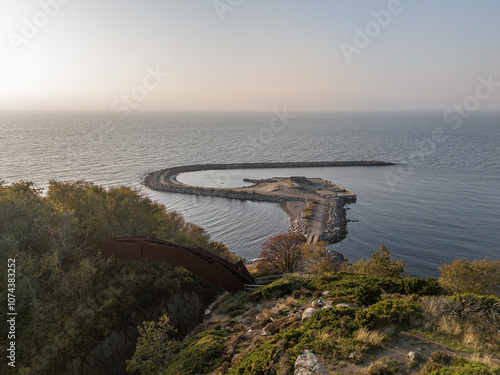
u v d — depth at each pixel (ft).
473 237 311.88
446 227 337.52
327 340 46.62
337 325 50.88
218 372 51.80
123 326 93.81
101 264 105.60
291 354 45.47
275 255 164.45
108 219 127.13
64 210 110.42
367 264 105.81
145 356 72.59
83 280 91.86
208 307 116.06
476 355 40.73
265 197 442.91
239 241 305.53
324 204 409.49
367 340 45.65
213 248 183.21
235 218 367.45
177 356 66.13
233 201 435.12
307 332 51.11
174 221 200.23
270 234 321.52
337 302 63.98
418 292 70.90
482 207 405.80
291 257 163.22
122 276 106.52
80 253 104.53
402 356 42.16
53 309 85.10
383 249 103.91
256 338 60.49
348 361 42.39
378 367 39.19
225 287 106.52
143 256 106.73
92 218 116.47
